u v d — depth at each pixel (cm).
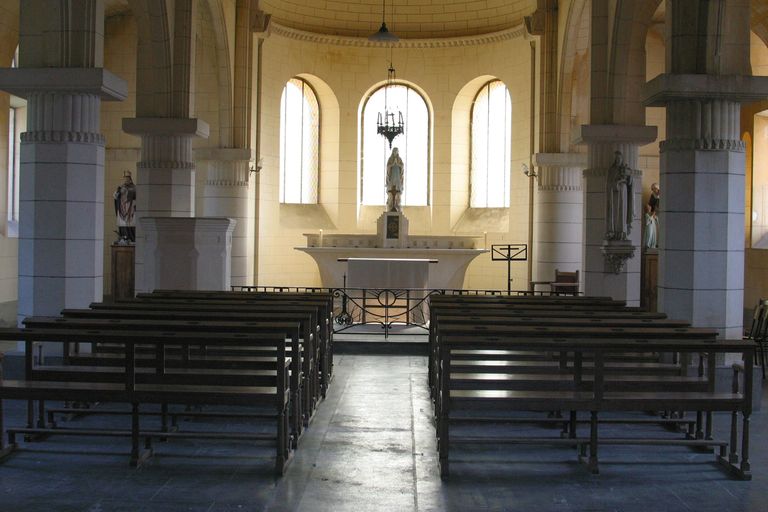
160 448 895
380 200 2738
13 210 2373
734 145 1168
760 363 1481
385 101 2725
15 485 766
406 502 738
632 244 1580
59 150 1209
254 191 2408
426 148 2734
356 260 1944
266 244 2495
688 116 1169
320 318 1180
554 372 989
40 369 892
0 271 2067
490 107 2664
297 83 2661
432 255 2219
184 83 1667
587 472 831
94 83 1189
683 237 1175
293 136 2672
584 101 2373
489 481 799
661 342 810
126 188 2130
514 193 2519
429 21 2647
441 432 811
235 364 973
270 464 845
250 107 2261
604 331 898
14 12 1995
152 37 1642
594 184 1627
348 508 721
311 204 2705
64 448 885
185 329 912
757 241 2133
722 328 1170
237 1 2223
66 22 1210
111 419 1020
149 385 855
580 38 2198
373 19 2653
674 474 828
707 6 1145
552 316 1084
